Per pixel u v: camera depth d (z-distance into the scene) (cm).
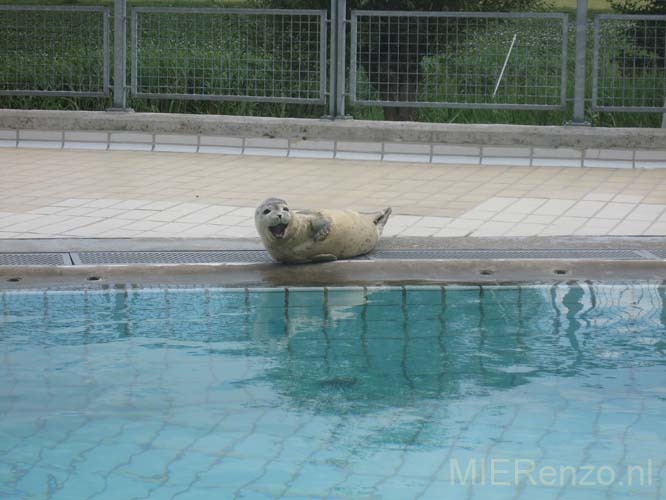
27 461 527
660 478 505
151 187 1163
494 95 1398
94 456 533
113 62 1541
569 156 1330
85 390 618
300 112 1561
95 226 980
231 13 1421
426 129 1352
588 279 829
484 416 582
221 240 924
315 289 806
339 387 625
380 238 927
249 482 504
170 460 527
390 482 504
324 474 509
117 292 800
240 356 676
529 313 761
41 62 1490
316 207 1068
